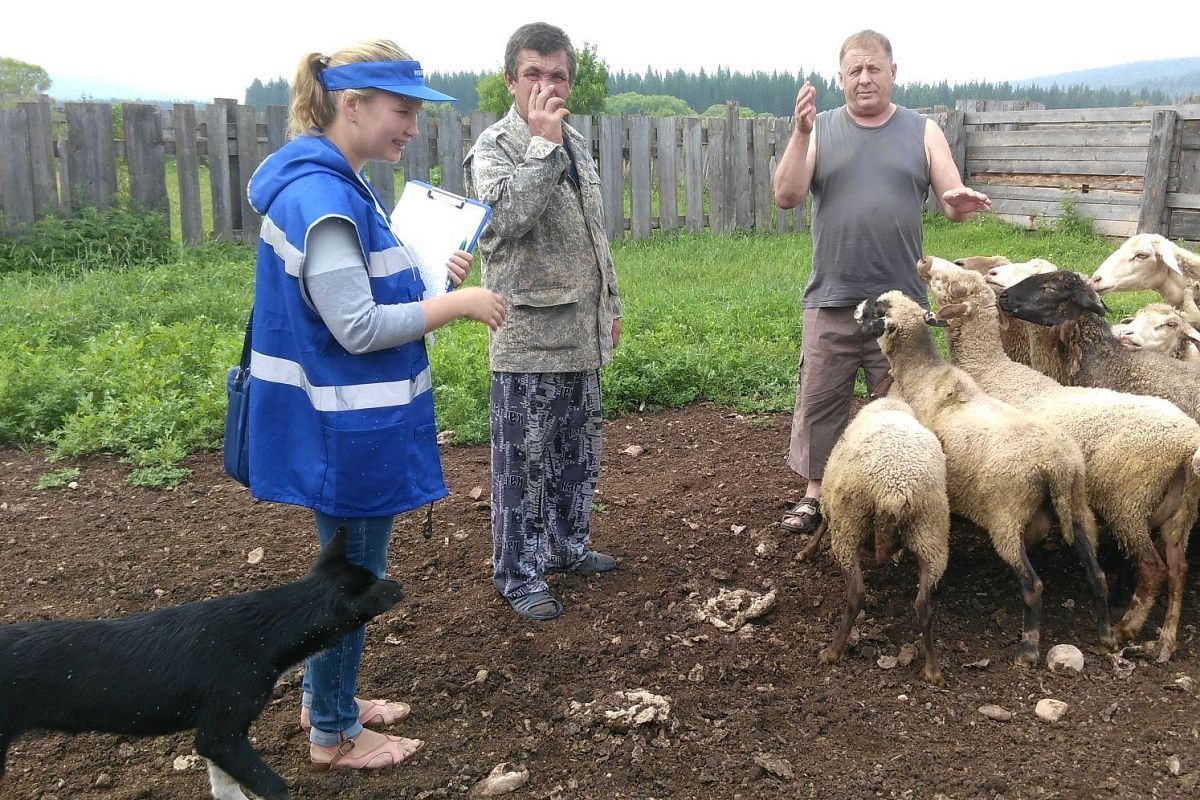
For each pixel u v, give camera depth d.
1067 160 14.59
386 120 2.89
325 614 2.90
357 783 3.37
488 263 4.29
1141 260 6.23
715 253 13.52
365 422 2.92
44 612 4.57
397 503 3.03
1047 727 3.61
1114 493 4.25
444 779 3.39
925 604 3.93
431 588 4.77
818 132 5.14
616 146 14.41
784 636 4.30
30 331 8.50
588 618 4.46
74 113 11.70
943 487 4.03
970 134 16.05
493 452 4.46
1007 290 5.12
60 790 3.34
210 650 2.82
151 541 5.33
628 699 3.75
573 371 4.38
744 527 5.39
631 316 9.26
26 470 6.32
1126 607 4.50
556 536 4.84
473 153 4.18
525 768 3.43
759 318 9.45
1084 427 4.35
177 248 12.08
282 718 3.73
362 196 2.91
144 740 3.61
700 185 15.20
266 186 2.84
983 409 4.36
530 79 4.03
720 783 3.35
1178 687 3.85
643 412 7.54
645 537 5.31
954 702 3.79
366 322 2.76
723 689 3.90
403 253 3.01
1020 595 4.62
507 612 4.50
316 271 2.74
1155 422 4.15
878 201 4.99
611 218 14.61
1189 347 5.68
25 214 11.72
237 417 3.08
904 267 5.14
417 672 4.04
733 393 7.77
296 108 2.92
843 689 3.89
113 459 6.49
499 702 3.82
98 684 2.75
